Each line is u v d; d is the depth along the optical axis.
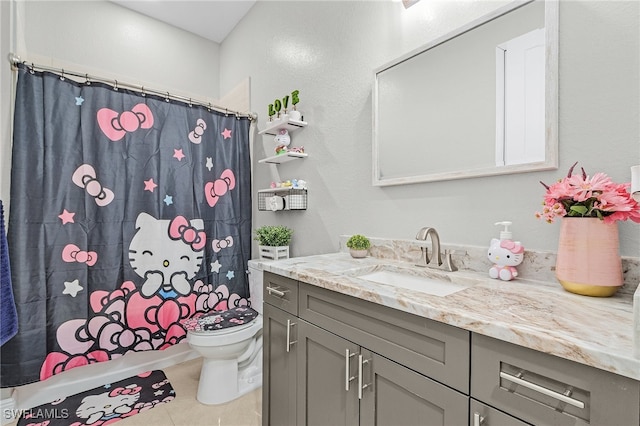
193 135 2.18
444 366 0.73
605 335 0.57
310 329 1.14
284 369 1.28
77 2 2.31
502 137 1.09
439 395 0.74
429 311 0.74
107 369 2.00
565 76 0.96
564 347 0.54
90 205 1.82
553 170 0.98
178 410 1.70
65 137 1.74
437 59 1.29
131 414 1.66
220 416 1.65
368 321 0.92
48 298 1.68
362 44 1.62
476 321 0.65
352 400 0.97
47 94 1.70
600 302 0.78
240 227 2.39
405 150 1.40
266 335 1.39
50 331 1.69
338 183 1.76
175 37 2.79
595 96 0.90
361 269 1.28
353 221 1.67
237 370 1.86
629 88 0.85
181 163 2.12
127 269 1.92
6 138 1.68
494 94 1.11
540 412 0.58
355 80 1.66
